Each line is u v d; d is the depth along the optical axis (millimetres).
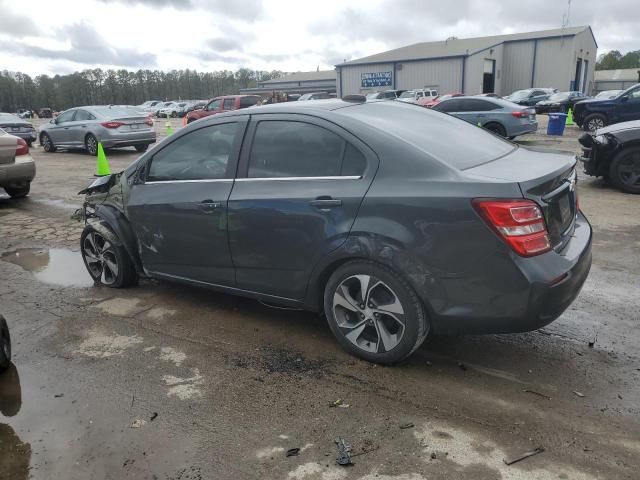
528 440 2783
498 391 3227
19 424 3057
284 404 3164
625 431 2838
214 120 4125
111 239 4883
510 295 2988
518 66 50688
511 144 4090
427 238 3088
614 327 4027
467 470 2584
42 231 7480
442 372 3457
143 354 3828
